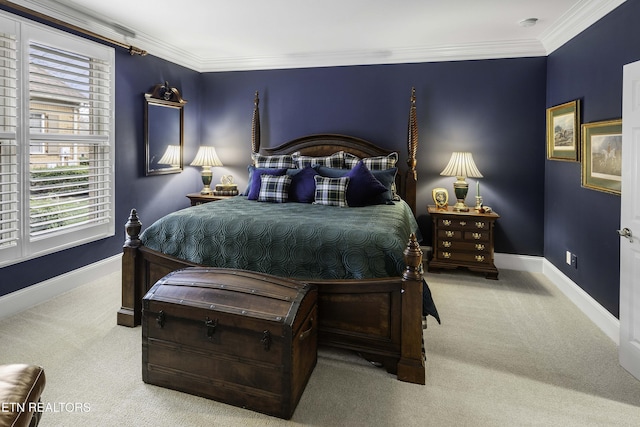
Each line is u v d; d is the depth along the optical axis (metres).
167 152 4.55
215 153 4.93
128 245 2.63
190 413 1.80
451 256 4.02
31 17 2.88
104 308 2.96
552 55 3.87
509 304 3.21
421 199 4.49
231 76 5.03
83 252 3.49
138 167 4.13
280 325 1.76
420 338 2.07
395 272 2.25
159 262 2.61
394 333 2.15
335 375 2.15
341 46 4.30
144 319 1.98
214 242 2.55
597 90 2.89
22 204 2.89
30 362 2.18
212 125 5.17
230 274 2.14
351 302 2.22
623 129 2.20
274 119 4.92
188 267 2.53
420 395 1.97
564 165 3.55
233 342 1.84
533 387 2.04
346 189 3.54
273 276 2.15
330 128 4.73
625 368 2.20
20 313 2.84
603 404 1.89
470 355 2.37
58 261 3.24
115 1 3.11
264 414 1.81
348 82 4.62
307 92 4.78
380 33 3.84
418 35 3.88
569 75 3.43
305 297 1.96
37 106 3.01
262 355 1.79
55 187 3.15
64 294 3.24
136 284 2.65
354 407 1.87
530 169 4.14
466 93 4.27
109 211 3.73
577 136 3.21
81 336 2.50
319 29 3.75
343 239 2.33
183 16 3.44
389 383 2.07
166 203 4.62
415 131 4.24
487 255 3.92
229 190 4.84
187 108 4.91
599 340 2.57
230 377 1.86
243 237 2.50
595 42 2.93
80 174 3.45
